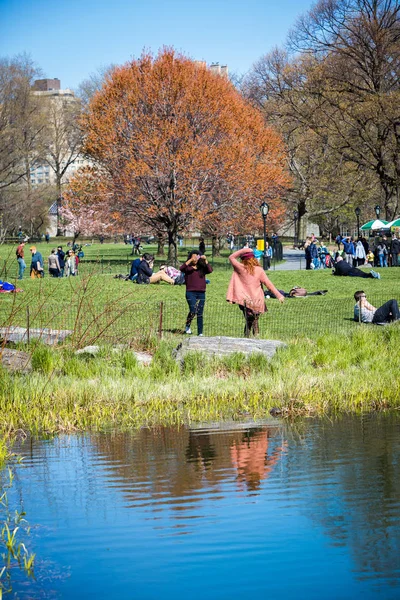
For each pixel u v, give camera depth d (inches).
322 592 176.4
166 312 822.5
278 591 177.2
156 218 1748.3
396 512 225.1
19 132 2997.0
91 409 398.6
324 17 2320.4
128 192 1738.4
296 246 2812.5
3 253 2299.5
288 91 2477.9
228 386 439.2
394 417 373.7
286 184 2146.9
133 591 178.2
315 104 2412.6
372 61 2191.2
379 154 2182.6
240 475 268.7
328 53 2349.9
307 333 672.4
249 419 376.8
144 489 254.2
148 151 1685.5
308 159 2615.7
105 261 1957.4
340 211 3004.4
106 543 206.1
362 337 593.9
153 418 384.2
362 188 2544.3
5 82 2920.8
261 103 2677.2
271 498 240.8
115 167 1793.8
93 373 490.0
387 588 177.8
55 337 565.0
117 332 609.9
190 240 3198.8
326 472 270.1
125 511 231.5
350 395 422.9
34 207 3496.6
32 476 274.4
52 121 3855.8
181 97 1780.3
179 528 215.8
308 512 226.4
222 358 517.7
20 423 375.2
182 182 1685.5
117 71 1863.9
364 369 496.1
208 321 767.1
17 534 214.7
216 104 1801.2
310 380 449.4
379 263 1780.3
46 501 243.6
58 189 3715.6
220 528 214.8
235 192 1822.1
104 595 175.5
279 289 1159.6
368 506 231.0
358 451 300.0
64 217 2389.3
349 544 202.1
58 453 310.0
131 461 293.3
